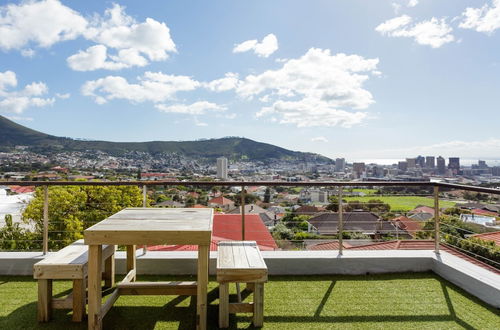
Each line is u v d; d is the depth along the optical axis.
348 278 3.04
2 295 2.60
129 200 14.62
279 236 5.88
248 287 2.80
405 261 3.20
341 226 3.32
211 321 2.21
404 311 2.33
